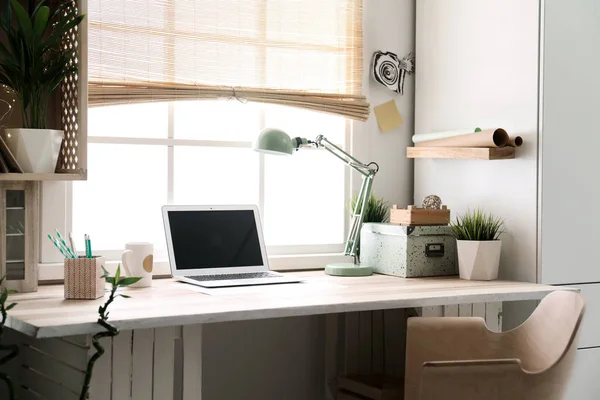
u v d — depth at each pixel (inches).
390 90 124.9
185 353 82.8
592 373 108.9
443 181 120.8
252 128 125.6
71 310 78.5
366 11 122.6
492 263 107.0
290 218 135.0
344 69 120.2
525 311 108.0
